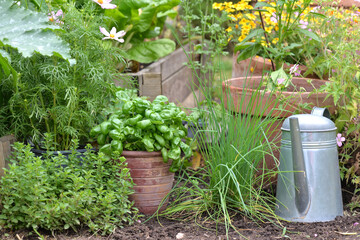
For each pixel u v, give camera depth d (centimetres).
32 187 244
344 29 343
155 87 387
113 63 313
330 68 341
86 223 254
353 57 316
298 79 352
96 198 268
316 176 274
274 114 314
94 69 289
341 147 333
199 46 420
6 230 251
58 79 273
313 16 364
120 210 264
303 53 381
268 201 307
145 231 261
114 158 270
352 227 268
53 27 273
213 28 397
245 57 370
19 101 285
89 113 301
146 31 509
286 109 313
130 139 281
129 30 477
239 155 277
